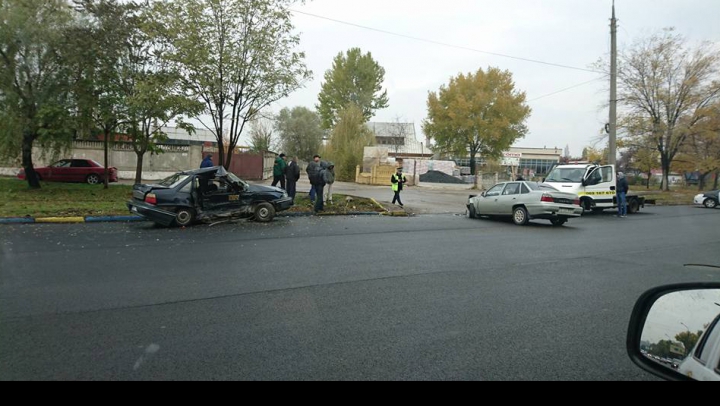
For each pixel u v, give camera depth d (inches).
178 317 211.8
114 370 157.2
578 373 161.8
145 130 874.8
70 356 167.6
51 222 533.0
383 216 692.1
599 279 307.3
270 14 672.4
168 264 320.5
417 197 1032.8
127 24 775.1
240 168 1233.4
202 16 651.5
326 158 1657.2
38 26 731.4
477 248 418.9
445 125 2011.6
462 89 2009.1
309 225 551.5
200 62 649.0
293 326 203.3
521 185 652.1
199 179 531.2
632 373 161.9
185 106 671.1
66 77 772.0
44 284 262.5
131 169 1195.3
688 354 93.0
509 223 654.5
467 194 1237.7
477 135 1995.6
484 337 195.5
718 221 754.2
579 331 205.2
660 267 352.5
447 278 299.0
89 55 755.4
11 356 166.7
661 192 1488.7
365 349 179.5
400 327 205.2
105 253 355.3
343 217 653.3
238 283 273.4
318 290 262.7
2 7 729.0
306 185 1179.9
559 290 275.9
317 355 172.7
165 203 506.9
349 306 234.2
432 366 165.5
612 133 954.1
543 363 169.9
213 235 458.3
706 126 1346.0
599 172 847.7
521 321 217.3
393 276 300.5
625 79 1392.7
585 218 779.4
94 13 781.9
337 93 2472.9
